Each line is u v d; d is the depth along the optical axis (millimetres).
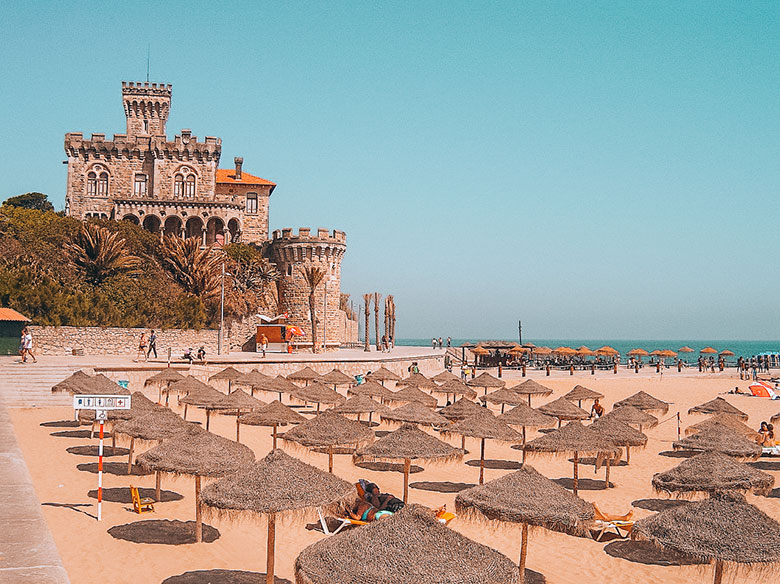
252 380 40969
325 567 9742
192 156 91938
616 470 29172
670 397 61281
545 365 82562
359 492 18047
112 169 90812
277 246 88688
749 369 86000
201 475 15539
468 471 27828
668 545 12914
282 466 13664
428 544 9867
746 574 12547
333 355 73000
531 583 15250
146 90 98750
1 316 51781
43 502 18516
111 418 23500
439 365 80312
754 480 19219
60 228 71438
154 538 16109
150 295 67938
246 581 13875
